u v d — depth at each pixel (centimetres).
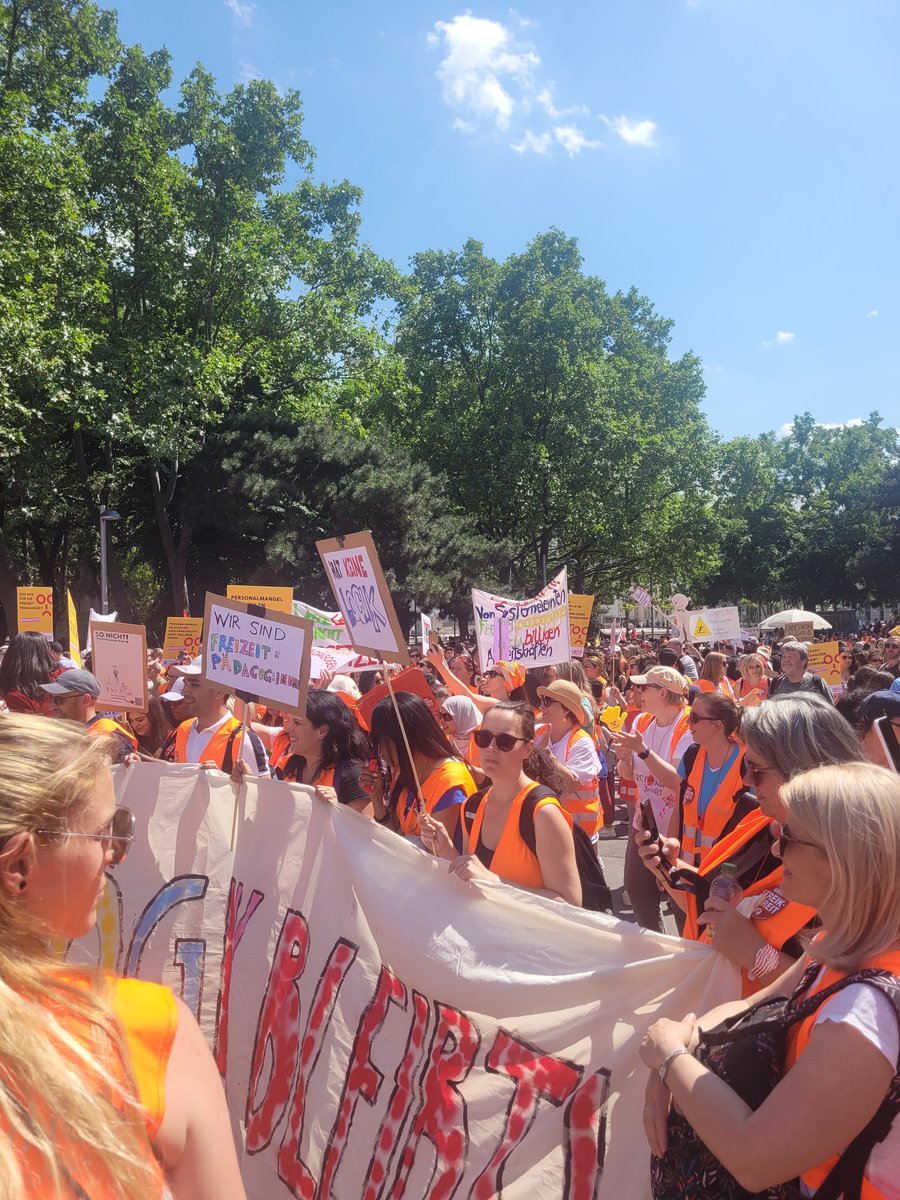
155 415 2698
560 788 388
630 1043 228
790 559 6575
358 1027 291
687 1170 170
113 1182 106
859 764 174
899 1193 145
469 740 615
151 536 3391
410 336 3916
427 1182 253
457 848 371
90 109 2888
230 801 364
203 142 2956
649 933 233
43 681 470
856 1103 146
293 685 377
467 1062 255
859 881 159
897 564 6312
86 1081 111
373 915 296
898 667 1110
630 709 920
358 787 422
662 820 499
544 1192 232
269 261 3133
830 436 7306
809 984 171
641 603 2447
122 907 371
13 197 2380
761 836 281
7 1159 101
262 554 3098
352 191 3422
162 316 3020
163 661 1240
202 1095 126
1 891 127
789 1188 158
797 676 818
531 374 3684
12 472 2664
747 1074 166
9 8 2645
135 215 2862
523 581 4059
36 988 117
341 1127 284
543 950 250
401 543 2897
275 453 2828
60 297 2519
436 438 3719
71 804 133
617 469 3725
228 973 346
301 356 3272
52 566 3316
